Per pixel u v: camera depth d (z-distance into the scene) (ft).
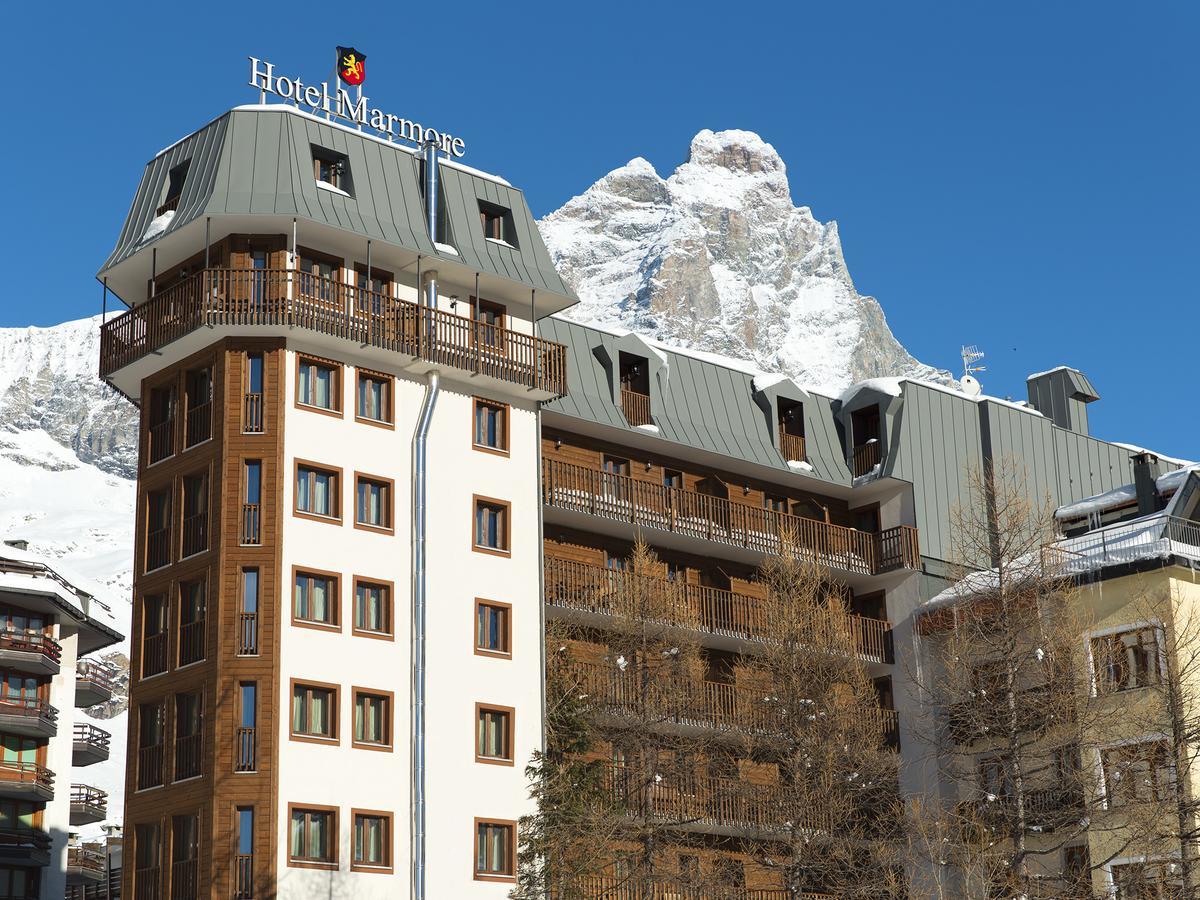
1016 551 180.55
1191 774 177.78
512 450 182.70
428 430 175.32
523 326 190.19
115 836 307.99
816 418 228.22
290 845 154.51
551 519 194.80
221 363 167.53
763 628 202.18
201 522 165.99
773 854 195.62
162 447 172.45
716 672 209.56
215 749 156.04
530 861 162.61
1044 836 190.49
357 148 180.45
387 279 179.42
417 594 168.76
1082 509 221.87
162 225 175.01
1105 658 186.70
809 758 185.47
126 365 175.01
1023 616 173.37
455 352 177.58
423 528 171.42
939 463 228.22
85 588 256.93
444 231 183.21
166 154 183.73
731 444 213.46
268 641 159.02
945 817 183.32
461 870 164.14
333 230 171.32
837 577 219.00
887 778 193.16
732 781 192.13
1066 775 166.91
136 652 167.53
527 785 171.63
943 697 205.87
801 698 189.37
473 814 166.71
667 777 184.85
